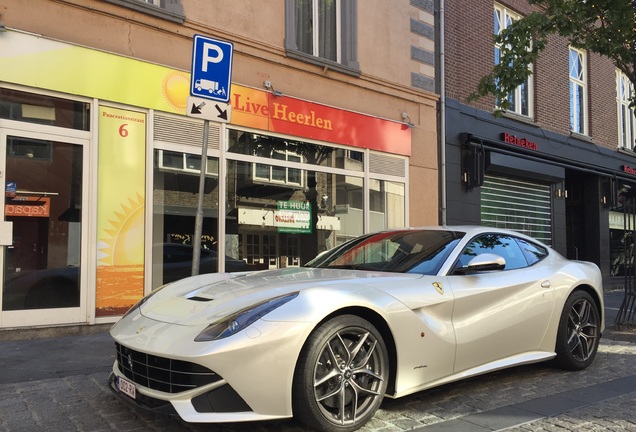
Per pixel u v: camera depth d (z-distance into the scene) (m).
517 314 4.23
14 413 3.57
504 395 4.10
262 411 2.91
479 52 12.09
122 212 6.79
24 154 6.18
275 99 8.41
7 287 6.03
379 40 10.04
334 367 3.16
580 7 7.39
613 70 16.59
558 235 14.13
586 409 3.76
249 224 8.21
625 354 5.67
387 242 4.70
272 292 3.31
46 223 6.31
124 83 6.80
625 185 16.56
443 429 3.34
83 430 3.27
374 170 9.91
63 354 5.30
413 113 10.57
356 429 3.24
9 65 5.96
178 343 2.97
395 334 3.42
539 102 13.60
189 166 7.50
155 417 3.50
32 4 6.16
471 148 11.45
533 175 13.08
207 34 7.64
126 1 6.80
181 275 7.38
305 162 8.97
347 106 9.47
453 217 11.17
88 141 6.57
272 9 8.48
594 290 5.04
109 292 6.64
